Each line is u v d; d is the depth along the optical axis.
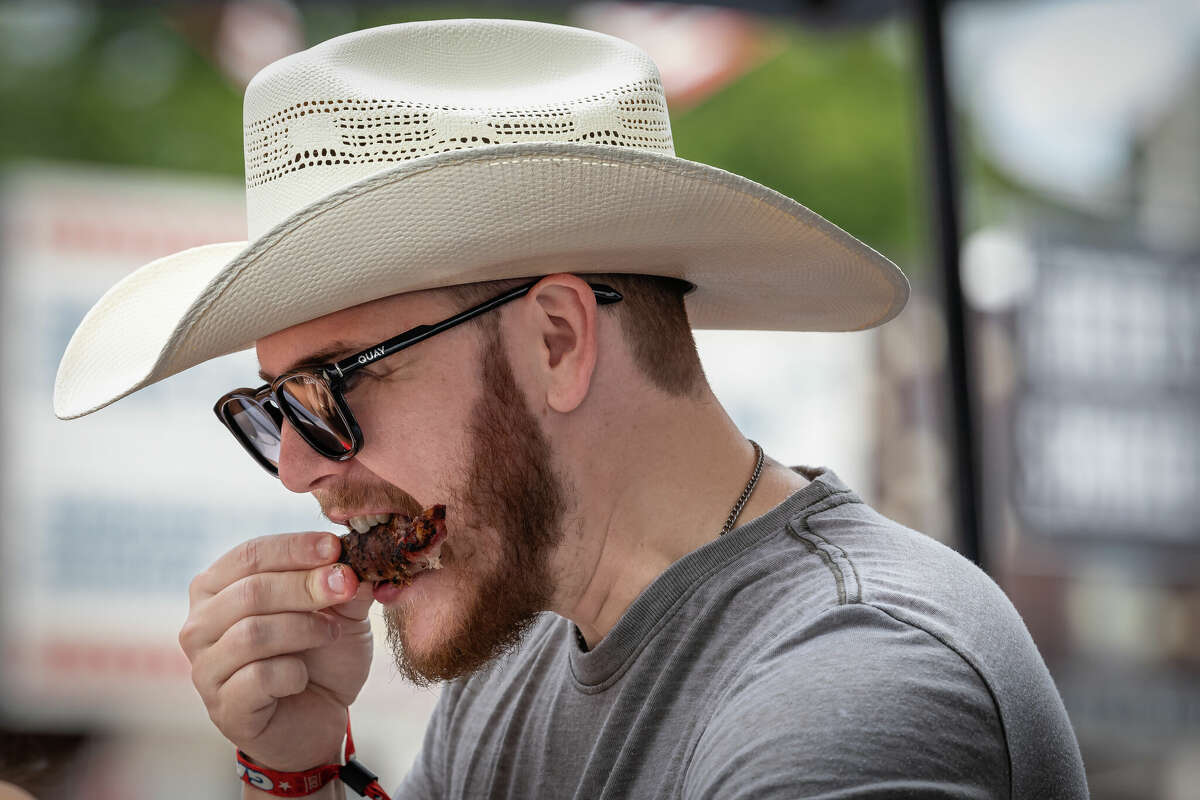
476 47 1.83
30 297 6.66
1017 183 8.47
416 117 1.69
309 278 1.64
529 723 1.96
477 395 1.78
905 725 1.42
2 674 6.45
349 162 1.70
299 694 2.12
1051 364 6.02
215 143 10.19
